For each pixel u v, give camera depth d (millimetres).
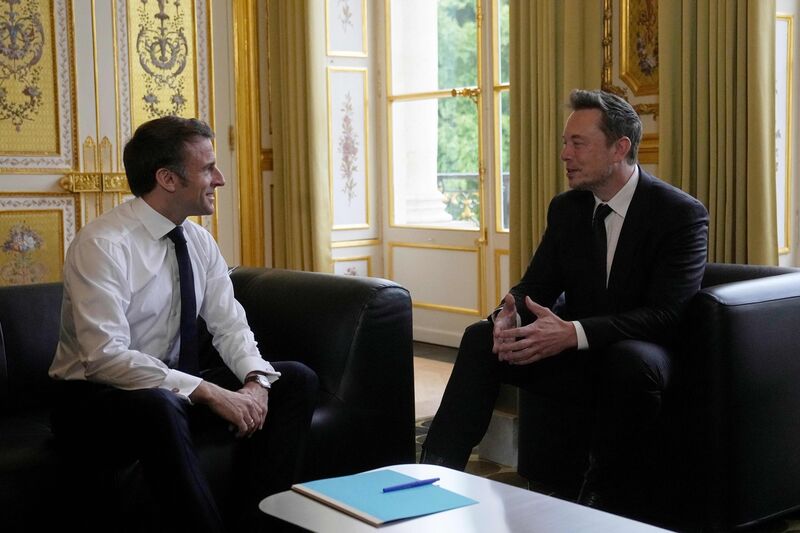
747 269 2801
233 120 5574
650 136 4090
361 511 1638
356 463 2627
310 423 2346
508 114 4988
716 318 2373
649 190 2645
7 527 2100
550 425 2844
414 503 1688
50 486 2152
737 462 2416
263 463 2256
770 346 2465
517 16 4477
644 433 2523
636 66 4113
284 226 5641
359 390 2629
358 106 5668
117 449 2123
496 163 5074
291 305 2764
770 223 3605
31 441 2236
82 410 2127
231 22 5508
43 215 4875
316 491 1759
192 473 2010
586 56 4215
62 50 4898
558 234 2820
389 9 5609
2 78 4707
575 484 2779
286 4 5430
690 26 3773
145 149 2281
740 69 3609
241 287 2955
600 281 2691
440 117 5398
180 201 2314
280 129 5574
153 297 2309
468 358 2623
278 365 2359
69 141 4941
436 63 5402
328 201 5469
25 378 2609
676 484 2500
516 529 1569
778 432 2508
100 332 2148
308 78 5363
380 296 2666
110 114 5070
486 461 3252
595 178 2650
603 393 2416
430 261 5535
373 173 5766
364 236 5746
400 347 2727
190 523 1995
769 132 3594
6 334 2598
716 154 3725
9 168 4746
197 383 2158
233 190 5617
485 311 5207
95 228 2258
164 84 5277
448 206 5414
